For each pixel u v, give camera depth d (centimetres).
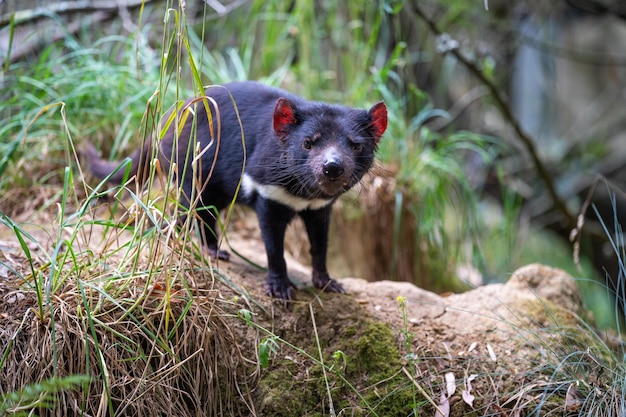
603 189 849
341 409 293
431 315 339
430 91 751
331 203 339
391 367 306
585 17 916
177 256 297
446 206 565
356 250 484
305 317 320
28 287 284
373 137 331
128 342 274
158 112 302
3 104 419
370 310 335
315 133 311
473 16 720
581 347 328
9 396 221
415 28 682
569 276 388
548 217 822
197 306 276
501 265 621
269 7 545
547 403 294
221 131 339
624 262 338
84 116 448
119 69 441
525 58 908
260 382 293
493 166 793
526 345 324
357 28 547
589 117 970
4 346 265
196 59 491
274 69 566
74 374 264
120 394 269
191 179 341
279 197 322
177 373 274
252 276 346
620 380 296
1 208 400
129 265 301
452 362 312
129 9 534
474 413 294
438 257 521
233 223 434
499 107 618
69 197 402
